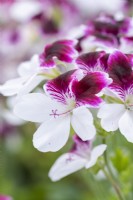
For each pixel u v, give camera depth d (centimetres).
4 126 55
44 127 27
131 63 28
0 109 49
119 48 32
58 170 31
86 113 26
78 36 33
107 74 27
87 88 27
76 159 31
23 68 31
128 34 32
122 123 26
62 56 29
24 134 56
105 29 33
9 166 56
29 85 28
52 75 29
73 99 27
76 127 26
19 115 27
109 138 33
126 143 43
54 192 53
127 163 33
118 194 31
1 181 52
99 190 37
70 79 27
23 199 52
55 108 27
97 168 31
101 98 27
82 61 28
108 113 26
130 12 56
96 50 30
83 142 31
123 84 27
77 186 54
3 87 29
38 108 27
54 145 27
